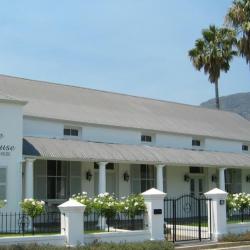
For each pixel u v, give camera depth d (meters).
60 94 31.75
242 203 24.30
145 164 30.02
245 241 21.67
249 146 38.88
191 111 39.50
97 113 30.73
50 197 26.64
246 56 33.41
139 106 35.66
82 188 28.02
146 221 20.20
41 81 32.66
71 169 27.69
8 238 17.02
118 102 34.75
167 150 31.06
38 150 24.20
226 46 48.19
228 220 24.73
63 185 27.25
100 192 25.81
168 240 20.83
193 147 34.41
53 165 27.02
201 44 49.03
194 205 32.66
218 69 48.59
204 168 34.66
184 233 23.23
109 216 20.33
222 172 32.41
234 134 37.84
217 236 21.86
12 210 22.12
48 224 24.00
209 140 35.31
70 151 25.50
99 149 27.27
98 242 18.33
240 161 34.16
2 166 22.16
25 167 23.50
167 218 29.69
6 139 22.36
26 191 23.06
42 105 28.52
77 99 32.03
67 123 27.88
